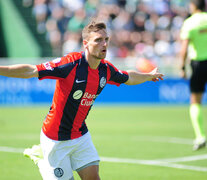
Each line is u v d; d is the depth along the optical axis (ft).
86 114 52.11
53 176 50.88
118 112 175.22
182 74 101.09
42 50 221.66
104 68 51.83
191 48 99.45
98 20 49.47
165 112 175.32
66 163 50.67
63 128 50.60
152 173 75.92
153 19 238.68
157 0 243.60
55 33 223.71
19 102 188.44
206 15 99.19
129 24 233.14
